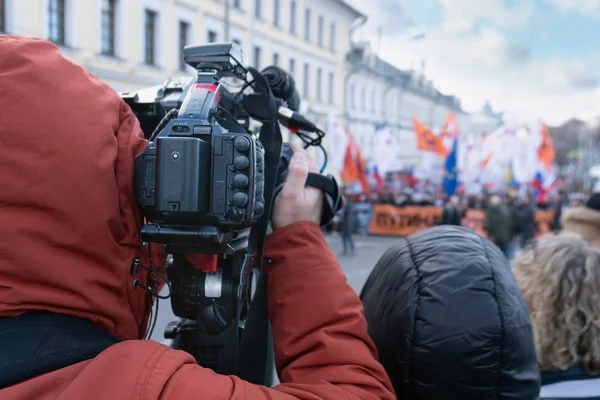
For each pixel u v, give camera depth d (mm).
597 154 49094
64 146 644
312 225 869
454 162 17859
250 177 678
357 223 19703
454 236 1106
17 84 639
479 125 75875
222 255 859
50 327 618
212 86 787
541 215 17719
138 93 1007
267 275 866
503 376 942
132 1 17516
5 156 621
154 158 701
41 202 625
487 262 1019
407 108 47875
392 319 1010
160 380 598
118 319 694
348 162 16188
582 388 1497
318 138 1054
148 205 702
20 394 566
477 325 934
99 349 643
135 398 581
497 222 11773
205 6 21453
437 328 944
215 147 681
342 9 34625
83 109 680
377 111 41438
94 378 587
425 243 1095
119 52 17188
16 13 13875
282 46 28453
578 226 2543
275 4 27859
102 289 674
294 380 753
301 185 878
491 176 19078
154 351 630
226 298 866
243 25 24594
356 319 792
